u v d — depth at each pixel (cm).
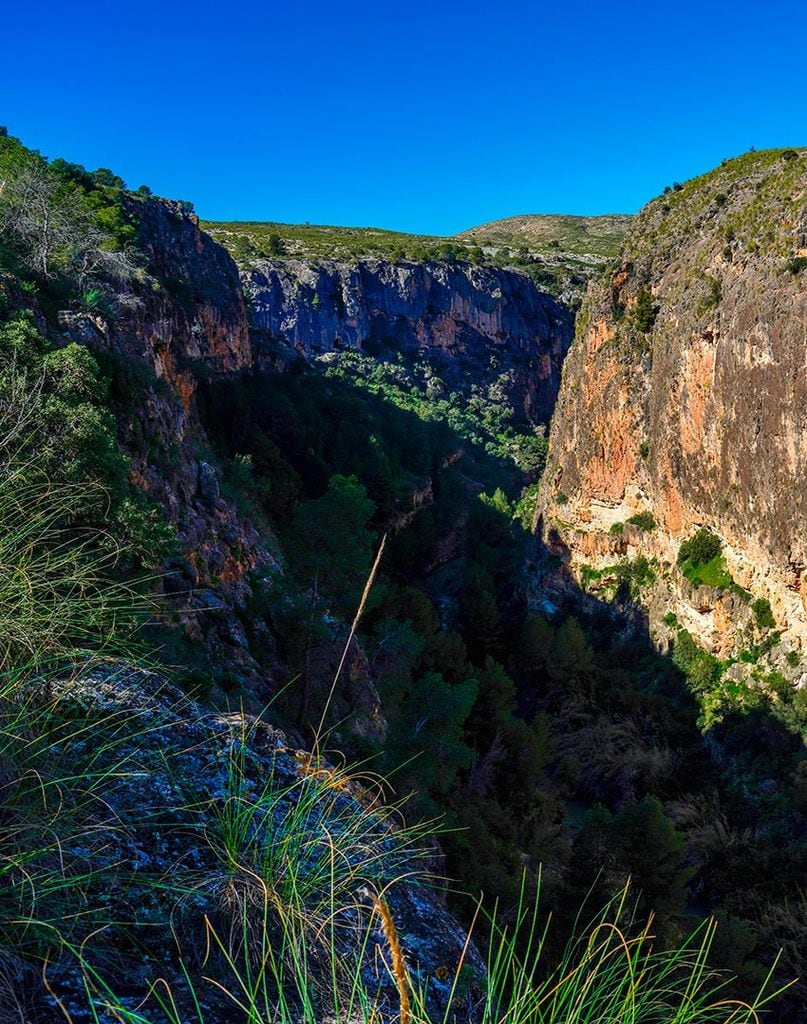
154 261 7169
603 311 8281
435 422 13000
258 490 5491
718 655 6231
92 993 305
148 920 348
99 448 1495
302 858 398
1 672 378
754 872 3988
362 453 9656
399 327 16762
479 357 17788
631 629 7644
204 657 1989
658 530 7475
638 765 5275
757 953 3278
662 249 7794
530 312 18838
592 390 8356
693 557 6631
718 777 5203
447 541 9862
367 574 2636
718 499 6244
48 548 513
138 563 1438
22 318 2303
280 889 373
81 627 473
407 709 2227
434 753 2095
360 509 2486
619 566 8038
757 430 5622
